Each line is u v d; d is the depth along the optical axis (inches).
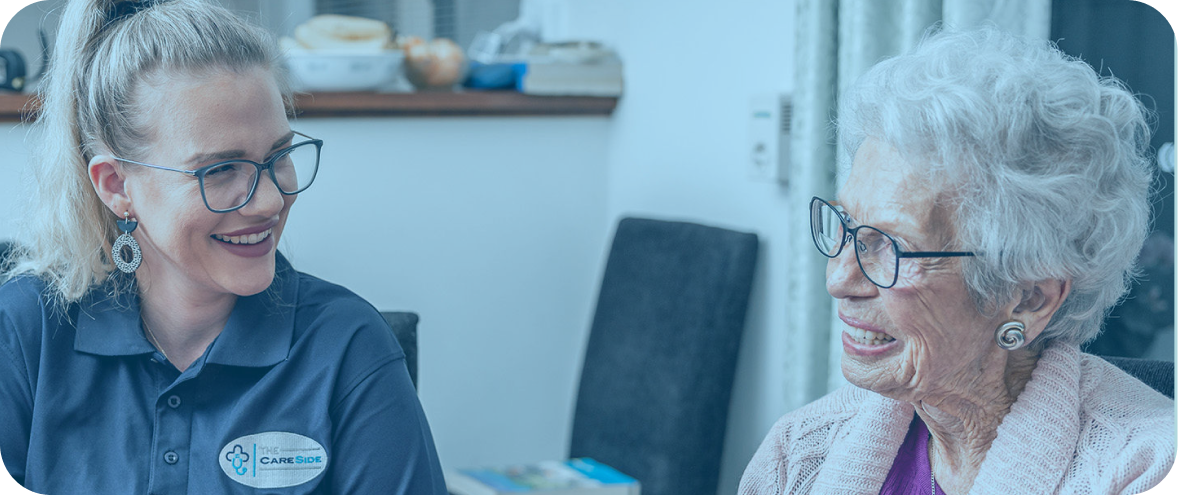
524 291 93.1
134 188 40.4
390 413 43.0
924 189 30.3
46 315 42.8
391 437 42.7
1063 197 29.3
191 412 41.9
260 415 41.9
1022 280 30.3
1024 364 33.1
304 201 81.4
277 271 45.2
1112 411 32.3
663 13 87.1
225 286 40.9
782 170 72.8
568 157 94.1
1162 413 31.9
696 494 76.2
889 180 31.0
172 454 41.3
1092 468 30.9
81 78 40.5
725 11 79.4
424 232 87.3
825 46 62.7
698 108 83.4
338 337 43.5
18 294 43.8
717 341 75.1
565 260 95.0
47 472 41.1
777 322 75.9
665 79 87.5
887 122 30.7
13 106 70.1
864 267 32.0
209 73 39.1
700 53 82.7
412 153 85.8
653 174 89.9
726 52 79.5
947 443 34.9
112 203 41.1
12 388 41.9
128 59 39.1
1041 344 33.0
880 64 33.4
